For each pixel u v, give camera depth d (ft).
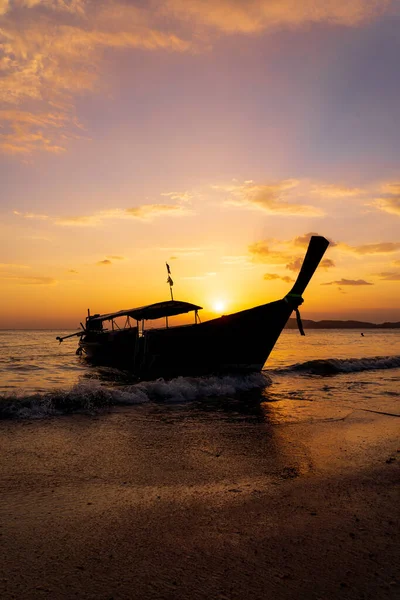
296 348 121.60
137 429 23.36
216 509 12.45
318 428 23.62
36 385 45.27
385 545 10.21
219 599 7.95
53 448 19.31
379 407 30.22
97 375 55.98
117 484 14.69
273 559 9.50
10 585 8.39
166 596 8.04
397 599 7.97
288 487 14.33
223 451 18.98
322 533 10.85
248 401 33.17
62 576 8.76
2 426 23.61
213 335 46.57
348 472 15.93
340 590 8.26
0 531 10.95
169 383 37.37
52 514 12.08
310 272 41.93
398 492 13.88
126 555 9.70
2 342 164.45
